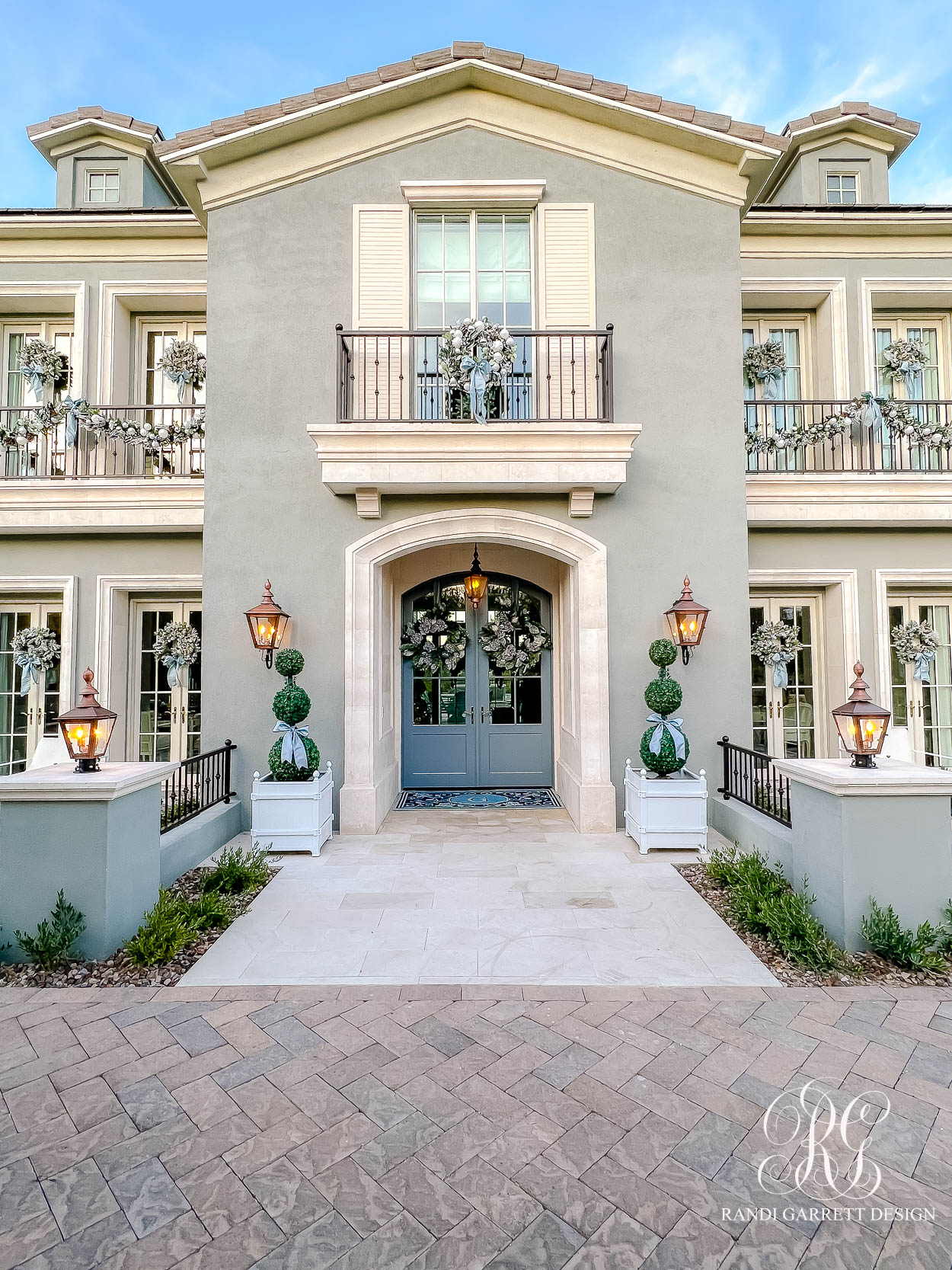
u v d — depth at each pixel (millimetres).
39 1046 2840
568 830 6289
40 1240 1897
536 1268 1815
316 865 5234
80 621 7625
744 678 6254
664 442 6352
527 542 6328
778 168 9102
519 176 6422
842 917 3658
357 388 6332
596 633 6211
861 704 3916
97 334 7949
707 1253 1860
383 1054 2783
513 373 6480
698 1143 2268
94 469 7664
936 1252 1868
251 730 6160
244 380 6328
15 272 7934
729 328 6422
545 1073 2650
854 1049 2816
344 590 6219
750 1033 2938
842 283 7895
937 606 8258
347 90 6102
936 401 7348
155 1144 2266
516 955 3701
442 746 8156
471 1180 2111
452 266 6574
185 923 3951
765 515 7246
